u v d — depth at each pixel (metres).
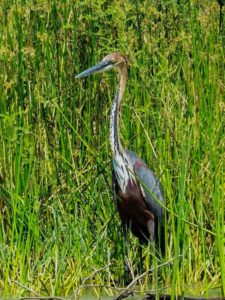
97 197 12.41
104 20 13.10
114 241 12.46
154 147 12.67
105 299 11.20
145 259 12.34
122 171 12.43
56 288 11.27
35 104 12.56
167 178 11.62
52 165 12.51
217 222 10.78
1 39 12.91
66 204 12.32
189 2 13.93
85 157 12.66
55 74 12.83
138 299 11.13
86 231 12.12
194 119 12.34
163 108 12.50
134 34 13.00
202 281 11.84
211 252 12.08
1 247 11.74
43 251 11.87
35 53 12.73
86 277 11.16
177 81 12.94
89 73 12.43
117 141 12.45
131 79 12.97
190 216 12.07
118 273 12.16
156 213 12.53
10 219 12.09
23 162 12.16
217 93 12.99
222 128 12.81
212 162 12.05
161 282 11.85
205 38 13.50
